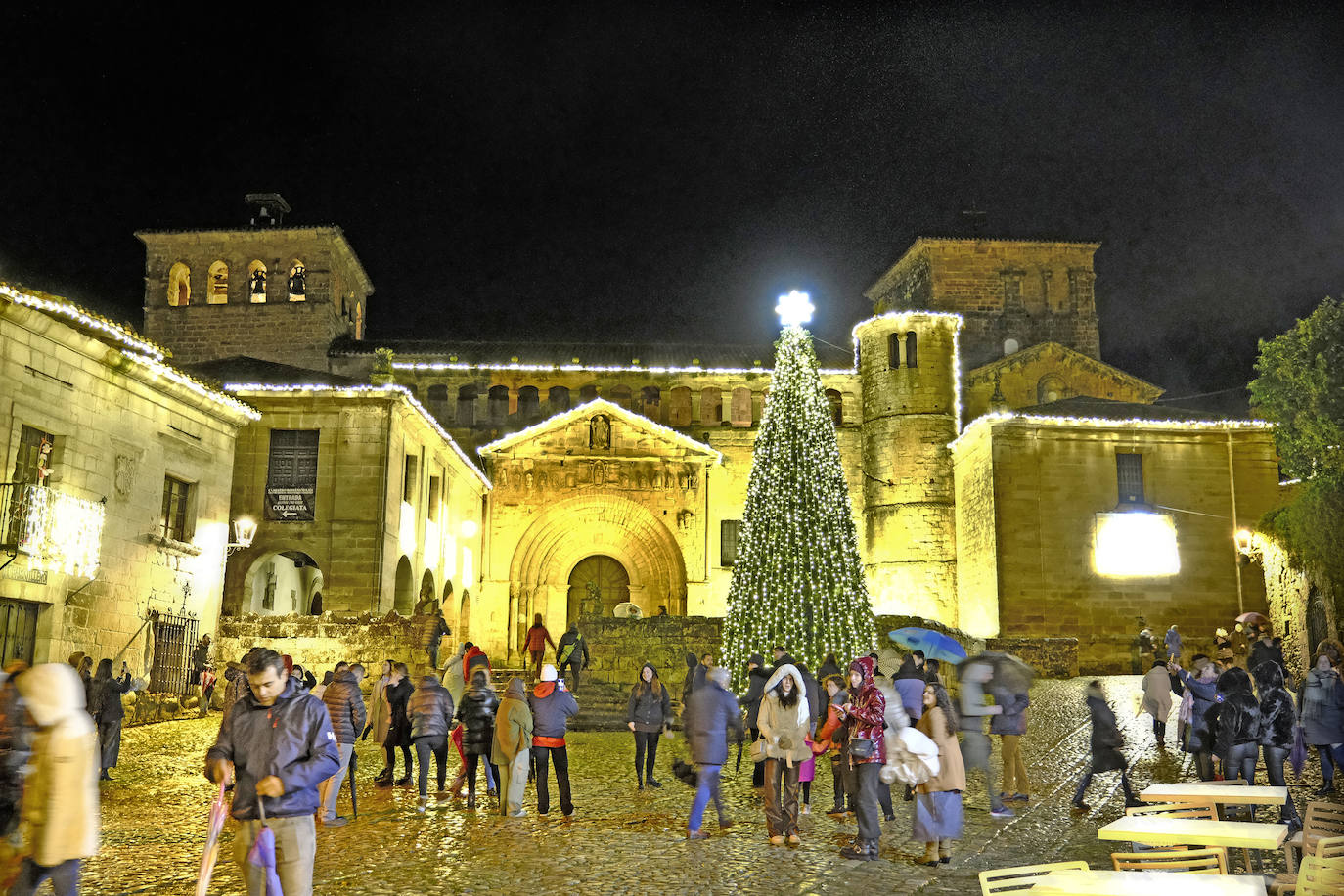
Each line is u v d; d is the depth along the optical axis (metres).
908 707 12.87
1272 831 7.26
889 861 10.19
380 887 8.96
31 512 19.31
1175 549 36.06
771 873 9.62
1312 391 27.34
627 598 44.94
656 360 49.47
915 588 42.38
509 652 43.31
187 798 13.61
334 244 49.75
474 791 13.19
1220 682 12.91
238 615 28.70
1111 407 38.75
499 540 44.22
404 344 49.44
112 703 15.55
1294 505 28.17
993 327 54.84
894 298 59.94
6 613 19.47
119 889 8.85
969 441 39.66
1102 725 12.66
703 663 12.10
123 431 23.09
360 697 12.51
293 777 6.47
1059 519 36.25
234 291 49.12
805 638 24.00
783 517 24.84
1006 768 13.49
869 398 45.66
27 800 6.23
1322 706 13.16
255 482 31.86
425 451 36.56
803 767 11.55
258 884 6.33
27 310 19.66
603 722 25.00
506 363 47.66
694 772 11.52
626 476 44.25
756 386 48.47
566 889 8.92
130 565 23.19
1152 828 7.48
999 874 6.26
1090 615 35.62
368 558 31.20
